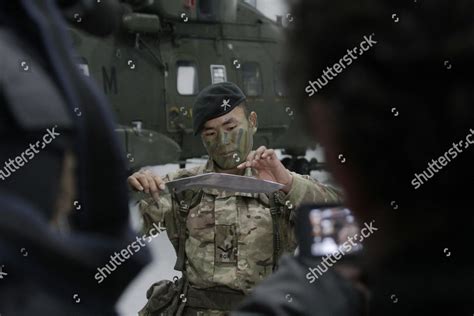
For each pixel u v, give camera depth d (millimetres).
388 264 667
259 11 11844
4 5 797
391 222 662
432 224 650
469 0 602
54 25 817
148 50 9992
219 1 10766
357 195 667
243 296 2674
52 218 773
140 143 9398
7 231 721
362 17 620
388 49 615
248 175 2803
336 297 701
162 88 10219
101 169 812
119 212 835
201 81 10828
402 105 620
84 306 769
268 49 11898
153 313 2816
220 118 2742
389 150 635
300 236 731
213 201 2719
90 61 9203
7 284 737
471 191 639
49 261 738
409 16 613
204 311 2730
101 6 918
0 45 770
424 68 612
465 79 610
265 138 11820
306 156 11445
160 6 10031
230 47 11305
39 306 737
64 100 782
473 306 642
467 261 647
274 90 11930
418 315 657
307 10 648
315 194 2533
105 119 822
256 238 2654
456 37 602
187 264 2750
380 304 670
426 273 653
